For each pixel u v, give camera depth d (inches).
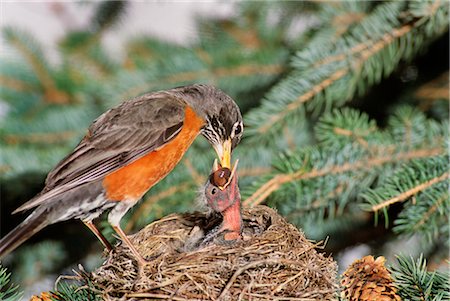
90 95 527.8
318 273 305.6
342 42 414.9
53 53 550.9
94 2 561.0
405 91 500.1
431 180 378.6
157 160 372.5
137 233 369.1
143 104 381.1
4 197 524.4
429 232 377.1
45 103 525.7
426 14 393.7
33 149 483.5
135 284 301.0
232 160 438.3
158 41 540.7
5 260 514.0
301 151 402.0
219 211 357.1
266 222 358.6
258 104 491.5
